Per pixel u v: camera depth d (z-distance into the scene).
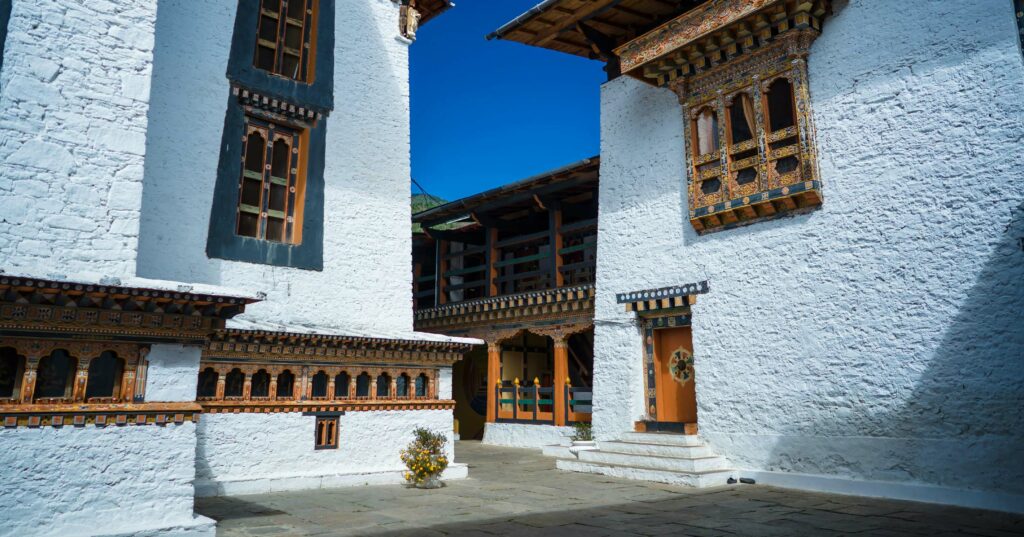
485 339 21.70
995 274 9.42
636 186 14.76
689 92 13.49
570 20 15.70
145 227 10.10
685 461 11.80
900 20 10.84
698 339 13.05
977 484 9.27
